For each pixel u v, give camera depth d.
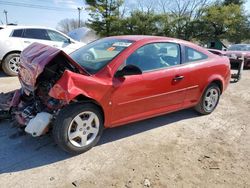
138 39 3.82
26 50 3.73
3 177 2.76
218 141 3.91
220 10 33.88
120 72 3.30
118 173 2.94
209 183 2.88
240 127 4.50
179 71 4.05
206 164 3.25
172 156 3.38
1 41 7.12
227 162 3.33
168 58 4.01
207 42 35.84
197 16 35.91
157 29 35.16
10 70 7.41
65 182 2.73
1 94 4.52
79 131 3.16
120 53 3.49
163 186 2.78
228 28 34.41
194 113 5.00
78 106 3.06
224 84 4.99
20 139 3.53
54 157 3.17
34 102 3.50
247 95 6.88
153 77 3.70
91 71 3.32
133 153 3.39
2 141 3.46
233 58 9.40
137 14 34.53
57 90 2.89
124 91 3.41
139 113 3.72
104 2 33.44
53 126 3.08
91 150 3.38
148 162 3.20
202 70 4.42
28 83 3.37
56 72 3.21
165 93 3.92
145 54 3.71
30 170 2.90
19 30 7.44
